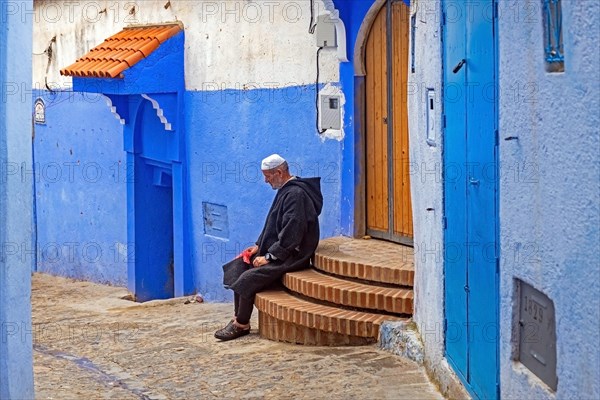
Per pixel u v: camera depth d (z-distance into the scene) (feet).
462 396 19.40
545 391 14.07
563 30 12.90
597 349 11.96
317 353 27.09
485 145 17.35
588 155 12.15
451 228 20.63
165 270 49.03
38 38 55.72
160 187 48.60
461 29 19.24
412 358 24.68
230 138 41.27
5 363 18.62
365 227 34.24
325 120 35.53
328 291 28.73
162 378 25.73
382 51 32.89
